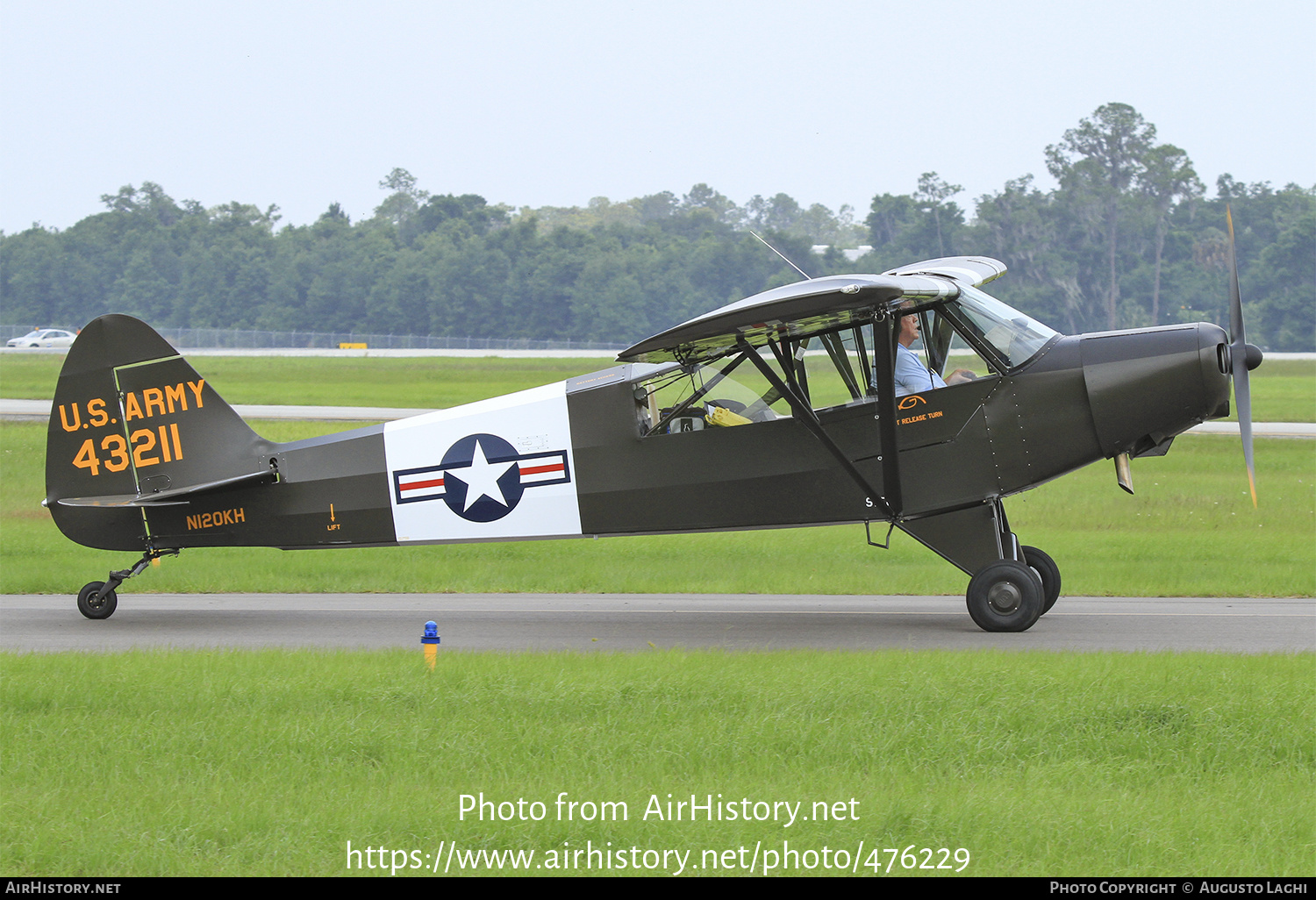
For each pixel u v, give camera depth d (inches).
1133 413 1364.4
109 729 960.3
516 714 983.6
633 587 1795.0
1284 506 2524.6
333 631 1464.1
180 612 1614.2
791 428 1438.2
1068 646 1289.4
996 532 1412.4
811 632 1407.5
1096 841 738.8
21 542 2210.9
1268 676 1049.5
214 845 741.9
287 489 1582.2
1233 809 775.7
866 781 827.4
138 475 1589.6
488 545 2191.2
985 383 1392.7
